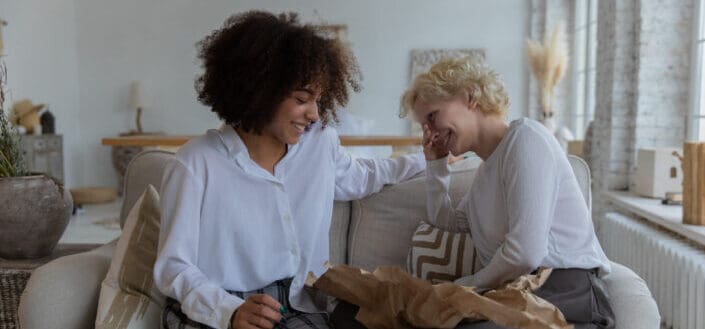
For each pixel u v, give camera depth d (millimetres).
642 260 3250
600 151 4766
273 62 1532
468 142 1731
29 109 7035
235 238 1640
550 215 1611
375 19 8305
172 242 1551
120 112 8664
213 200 1613
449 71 1700
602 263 1692
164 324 1628
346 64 1688
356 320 1601
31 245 2303
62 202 2359
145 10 8539
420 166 2172
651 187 3902
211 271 1637
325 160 1784
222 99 1615
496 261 1612
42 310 1707
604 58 4664
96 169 8750
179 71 8570
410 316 1467
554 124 7172
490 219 1724
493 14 8164
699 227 2854
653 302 1677
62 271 1768
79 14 8578
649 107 4293
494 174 1692
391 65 8320
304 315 1671
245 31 1586
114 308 1666
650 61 4254
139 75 8602
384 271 1528
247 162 1637
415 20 8266
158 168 2242
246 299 1518
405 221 2125
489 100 1695
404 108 1832
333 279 1588
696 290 2570
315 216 1750
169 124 8641
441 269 1915
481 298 1368
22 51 7332
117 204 7750
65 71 8344
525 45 8109
